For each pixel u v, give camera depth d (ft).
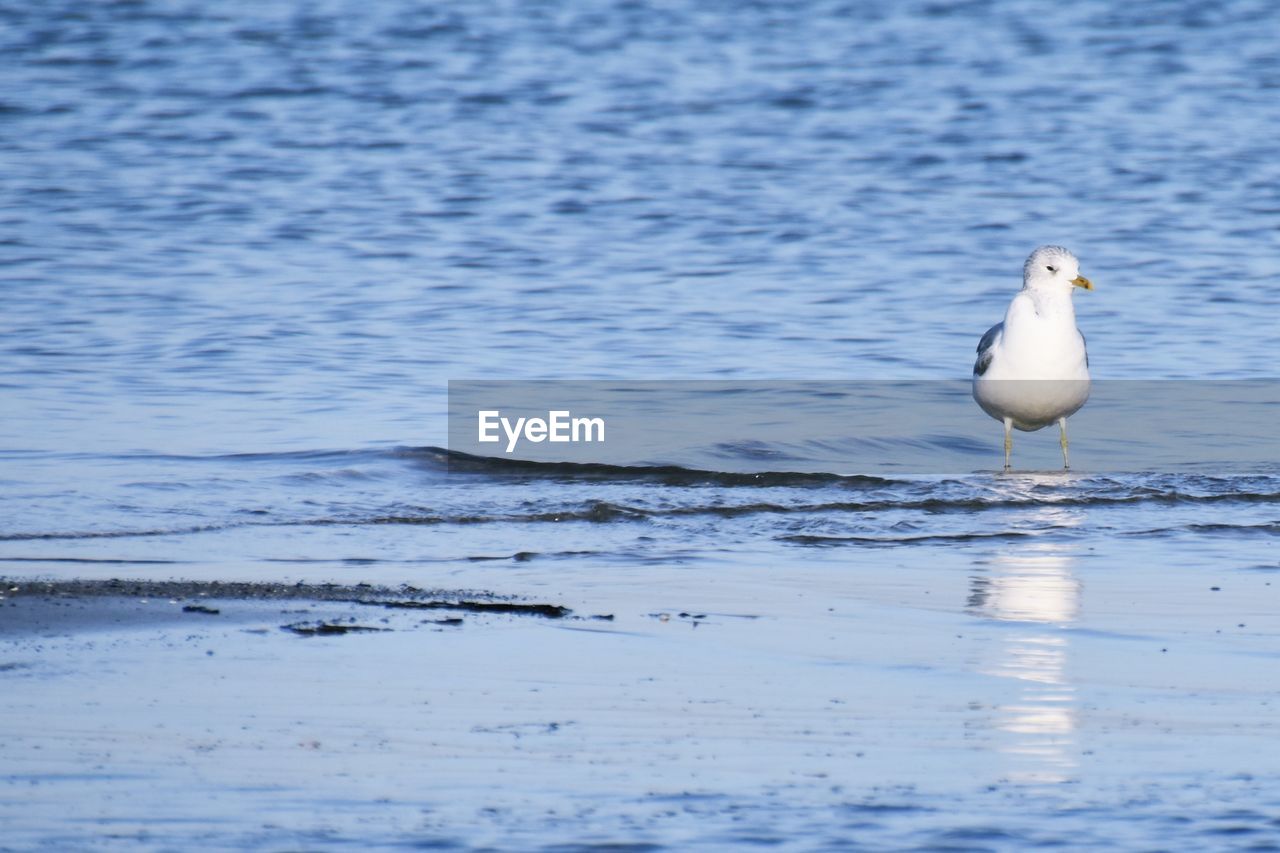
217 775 23.25
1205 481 47.80
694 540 40.45
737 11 151.02
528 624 31.86
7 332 65.05
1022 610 33.65
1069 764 24.27
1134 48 137.80
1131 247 83.76
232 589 33.63
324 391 57.93
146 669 27.96
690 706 26.84
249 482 46.24
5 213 87.30
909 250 83.05
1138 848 21.30
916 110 117.39
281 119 112.98
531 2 153.38
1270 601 34.45
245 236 83.82
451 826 21.72
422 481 47.24
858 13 151.02
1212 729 25.88
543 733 25.38
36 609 31.40
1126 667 29.48
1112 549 39.68
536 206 91.61
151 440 50.88
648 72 128.06
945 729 25.84
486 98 119.44
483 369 61.72
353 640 30.30
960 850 21.21
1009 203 92.99
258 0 152.66
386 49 134.72
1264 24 146.72
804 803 22.66
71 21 142.20
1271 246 83.66
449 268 78.28
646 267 79.25
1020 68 130.62
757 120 114.32
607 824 21.86
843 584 35.81
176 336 65.10
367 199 92.53
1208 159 103.19
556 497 45.29
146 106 115.96
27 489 44.57
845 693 27.71
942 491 46.44
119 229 84.58
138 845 20.88
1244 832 21.79
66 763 23.50
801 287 75.77
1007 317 49.98
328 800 22.50
